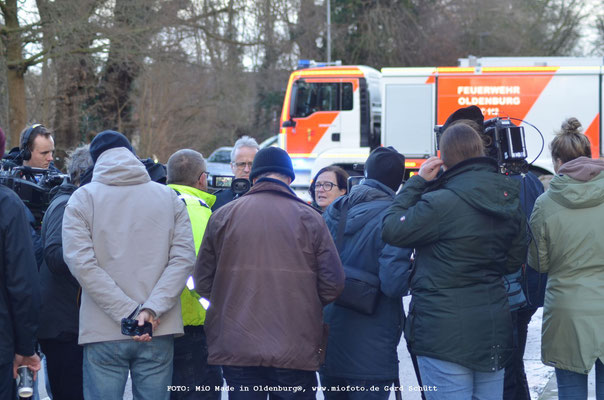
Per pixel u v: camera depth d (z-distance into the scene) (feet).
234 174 21.56
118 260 14.40
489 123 16.22
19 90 74.08
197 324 16.80
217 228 14.74
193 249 15.34
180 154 18.20
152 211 14.87
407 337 14.46
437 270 13.94
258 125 150.10
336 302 15.76
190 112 109.29
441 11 135.54
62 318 16.35
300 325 14.19
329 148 61.67
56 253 15.35
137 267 14.51
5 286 13.98
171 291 14.51
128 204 14.73
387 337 15.89
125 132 97.60
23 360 14.67
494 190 13.91
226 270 14.48
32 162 21.52
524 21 143.23
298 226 14.48
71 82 80.89
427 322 13.94
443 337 13.69
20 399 14.70
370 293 15.57
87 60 75.05
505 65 59.67
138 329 13.96
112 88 86.89
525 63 59.31
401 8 130.52
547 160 57.77
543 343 16.44
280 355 13.91
